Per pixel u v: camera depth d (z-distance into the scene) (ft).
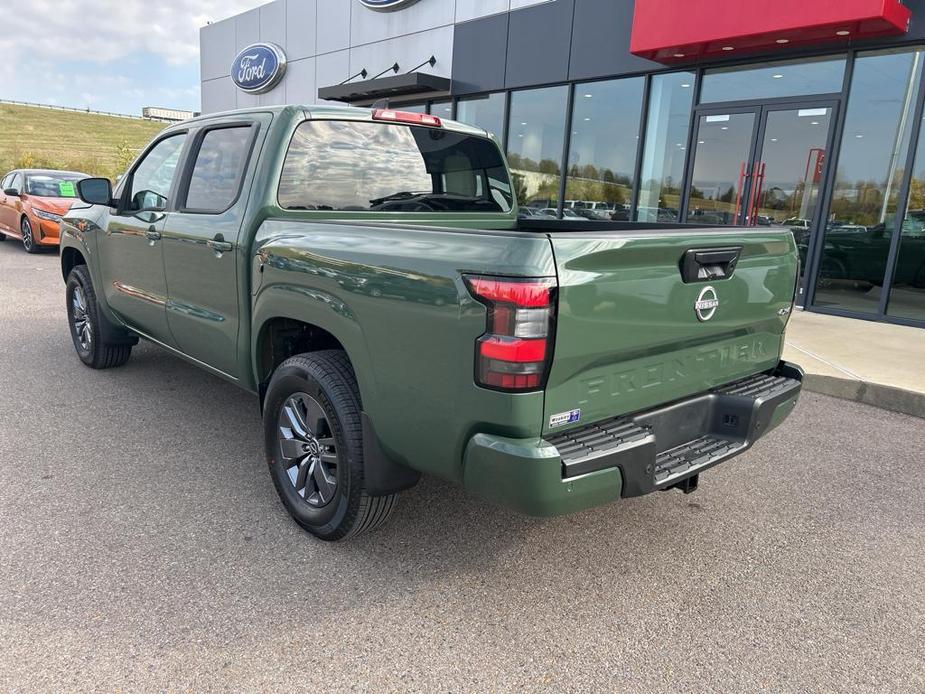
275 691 7.07
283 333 11.11
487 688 7.24
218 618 8.20
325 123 11.37
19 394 16.17
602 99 35.29
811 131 28.37
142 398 16.19
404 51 45.73
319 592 8.82
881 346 22.76
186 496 11.32
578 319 7.23
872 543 10.72
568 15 35.47
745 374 10.38
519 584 9.23
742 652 8.00
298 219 10.64
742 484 12.84
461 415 7.50
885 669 7.79
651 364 8.52
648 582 9.41
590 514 11.38
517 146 39.96
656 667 7.68
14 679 7.06
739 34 26.13
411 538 10.30
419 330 7.80
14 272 35.86
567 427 7.60
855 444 15.11
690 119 31.86
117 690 6.98
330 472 9.87
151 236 13.58
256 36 59.47
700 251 8.60
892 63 26.09
